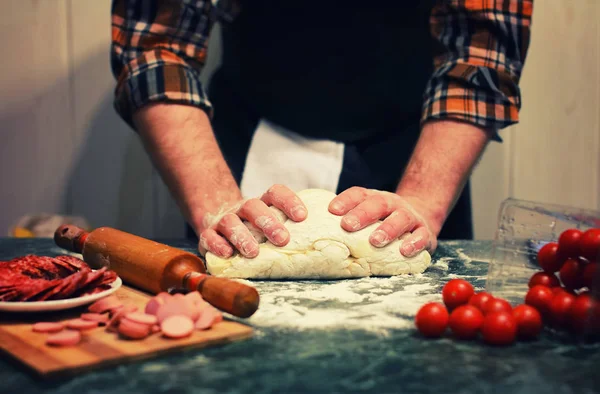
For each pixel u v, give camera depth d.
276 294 0.95
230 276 1.06
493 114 1.36
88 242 1.05
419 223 1.16
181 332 0.69
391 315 0.83
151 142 1.41
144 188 2.31
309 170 1.65
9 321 0.77
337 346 0.70
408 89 1.65
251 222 1.09
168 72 1.41
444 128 1.38
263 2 1.64
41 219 2.07
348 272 1.07
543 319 0.77
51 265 0.91
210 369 0.63
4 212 2.31
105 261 1.00
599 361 0.66
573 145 2.31
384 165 1.67
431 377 0.61
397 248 1.10
